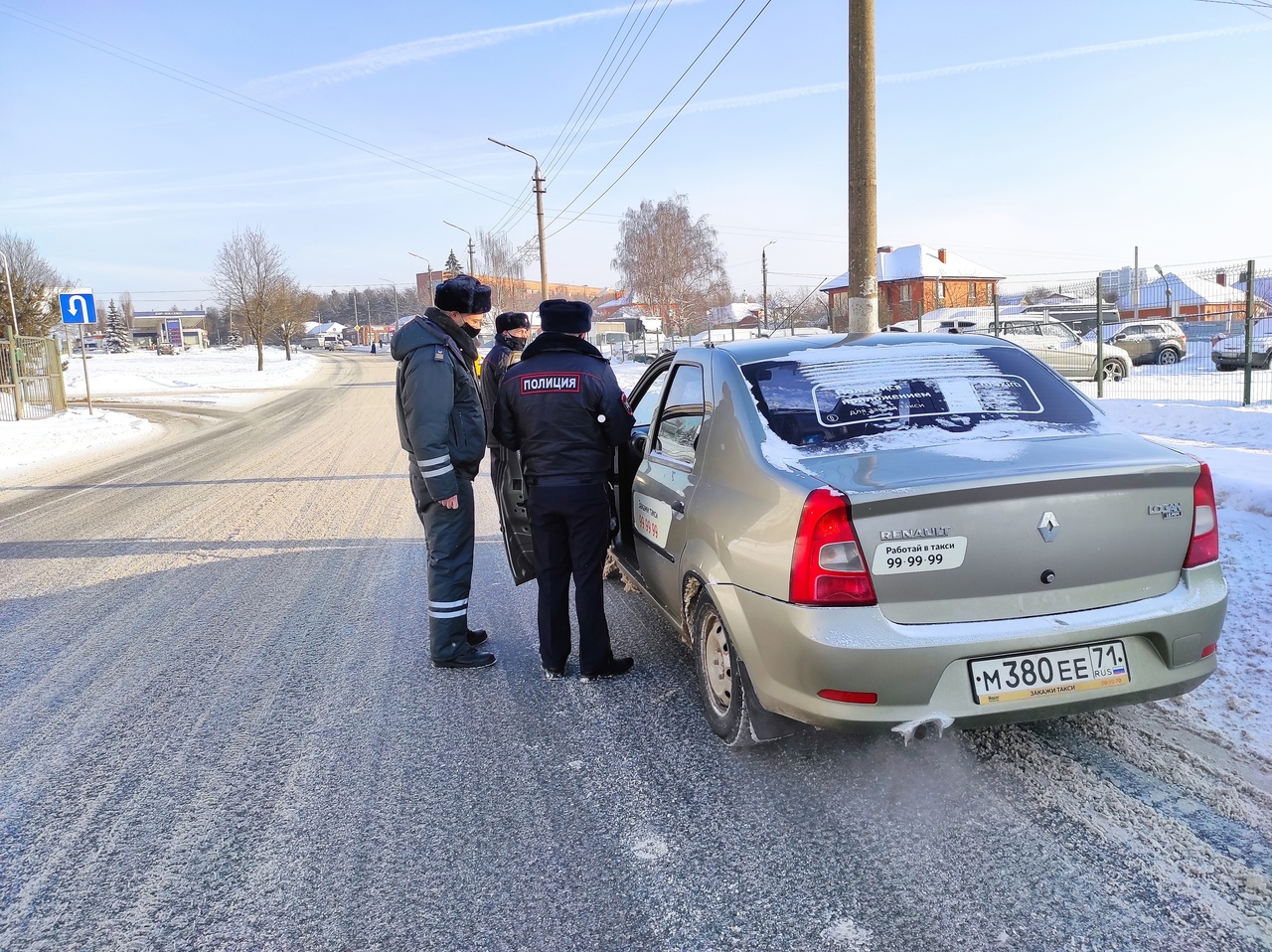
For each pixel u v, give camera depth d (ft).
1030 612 8.38
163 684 13.87
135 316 395.96
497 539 24.02
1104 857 8.11
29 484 38.06
